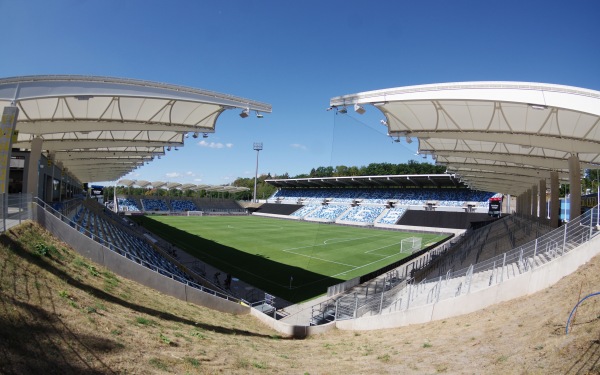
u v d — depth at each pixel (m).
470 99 12.57
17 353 6.21
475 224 60.31
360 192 93.50
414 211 78.31
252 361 9.78
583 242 13.01
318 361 10.81
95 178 76.25
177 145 28.88
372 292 24.56
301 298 24.64
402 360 9.80
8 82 11.73
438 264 31.27
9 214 11.79
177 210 98.44
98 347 7.64
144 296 13.48
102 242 18.48
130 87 14.16
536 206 41.47
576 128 15.58
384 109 16.56
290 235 57.72
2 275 8.84
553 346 7.95
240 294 24.36
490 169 36.12
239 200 121.00
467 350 9.54
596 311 8.58
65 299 9.43
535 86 11.67
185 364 8.20
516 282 12.77
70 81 12.88
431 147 26.86
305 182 98.06
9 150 12.17
